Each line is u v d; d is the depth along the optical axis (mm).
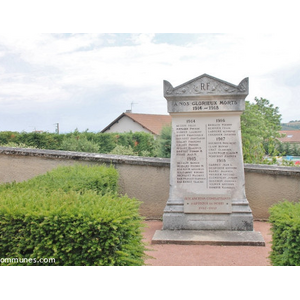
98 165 9031
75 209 4246
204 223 7305
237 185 7312
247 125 25812
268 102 34344
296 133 53906
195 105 7246
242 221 7219
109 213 4168
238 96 7137
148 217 8844
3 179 9648
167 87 7262
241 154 7309
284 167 8422
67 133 22219
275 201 8352
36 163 9453
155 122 43125
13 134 19484
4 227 4199
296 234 4062
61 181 6652
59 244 4102
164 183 8758
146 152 25203
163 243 6691
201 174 7383
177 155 7449
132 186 8898
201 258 5863
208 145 7375
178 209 7387
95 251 4043
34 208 4375
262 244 6496
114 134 26156
